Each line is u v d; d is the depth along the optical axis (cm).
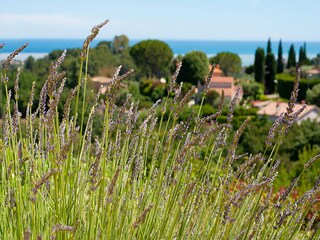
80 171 231
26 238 140
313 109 4778
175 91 236
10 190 225
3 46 208
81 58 197
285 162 1052
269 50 7681
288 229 241
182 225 224
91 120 238
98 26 189
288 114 210
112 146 238
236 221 227
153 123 258
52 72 187
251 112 4741
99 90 233
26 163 240
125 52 8044
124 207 222
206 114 4600
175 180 191
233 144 196
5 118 228
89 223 203
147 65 7875
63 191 196
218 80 6700
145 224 222
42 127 227
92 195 197
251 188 166
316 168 803
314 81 6469
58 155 189
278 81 7238
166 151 212
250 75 9544
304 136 1548
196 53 6619
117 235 211
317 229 248
